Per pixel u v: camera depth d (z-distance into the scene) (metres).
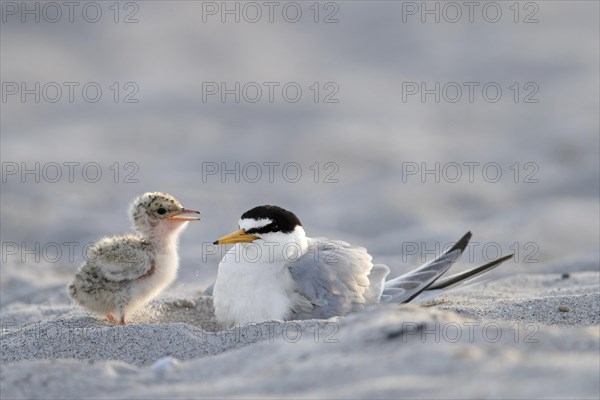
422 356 4.47
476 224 13.11
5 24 24.14
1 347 6.45
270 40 25.09
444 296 8.45
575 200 14.09
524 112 19.52
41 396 4.70
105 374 5.01
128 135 18.61
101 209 14.23
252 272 7.22
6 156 17.02
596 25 25.72
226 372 4.96
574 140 17.02
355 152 17.44
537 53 23.62
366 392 4.06
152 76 22.34
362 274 7.49
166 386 4.75
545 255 11.40
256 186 15.59
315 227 13.29
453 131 18.75
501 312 6.99
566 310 6.99
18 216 13.62
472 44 24.58
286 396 4.21
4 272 10.83
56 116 19.73
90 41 23.95
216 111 20.22
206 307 8.25
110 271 7.12
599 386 3.88
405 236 12.69
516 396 3.82
